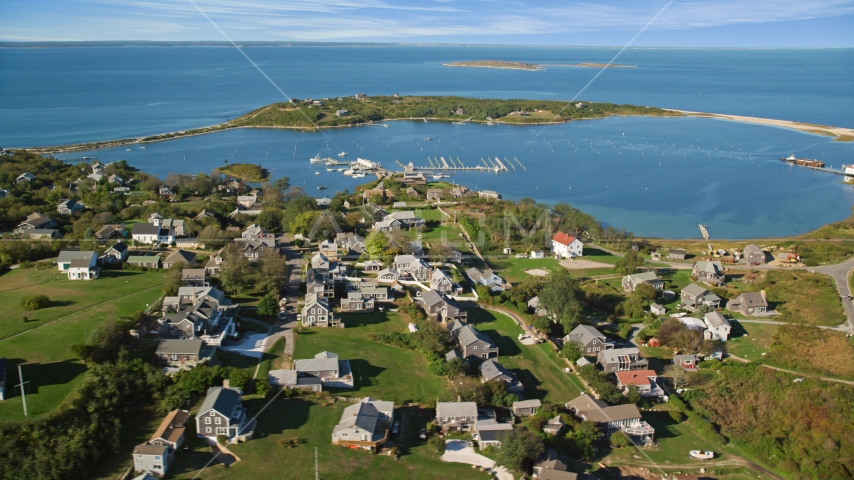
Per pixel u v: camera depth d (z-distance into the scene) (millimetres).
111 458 74312
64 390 83500
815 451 88875
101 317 106688
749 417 96438
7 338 97250
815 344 111375
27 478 68562
